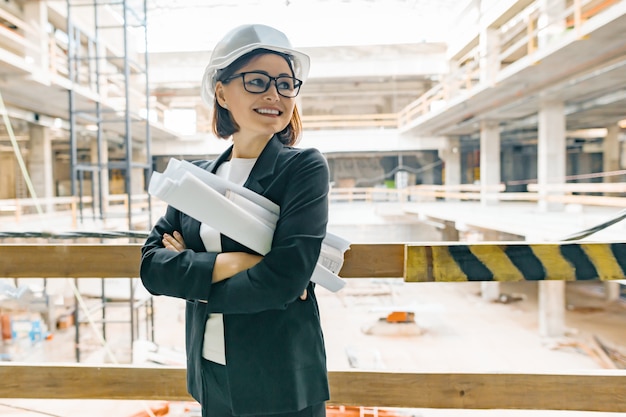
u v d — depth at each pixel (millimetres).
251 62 853
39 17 9578
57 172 18766
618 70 7125
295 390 833
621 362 6344
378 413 3029
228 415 891
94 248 1291
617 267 1114
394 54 10758
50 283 6590
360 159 15109
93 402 2867
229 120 939
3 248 1300
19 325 6641
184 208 766
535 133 13125
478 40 10273
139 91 9328
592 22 6082
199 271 794
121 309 9414
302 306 882
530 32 8266
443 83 11523
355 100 13703
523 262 1125
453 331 7895
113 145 16578
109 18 11188
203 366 908
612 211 8562
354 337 7582
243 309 771
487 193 12125
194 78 7789
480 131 13859
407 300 9695
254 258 801
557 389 1242
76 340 6777
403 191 14461
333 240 945
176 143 10094
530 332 7793
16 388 1335
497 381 1257
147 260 868
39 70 8445
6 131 12336
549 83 8992
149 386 1312
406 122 13859
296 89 909
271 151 894
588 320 8180
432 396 1272
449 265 1143
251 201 827
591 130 12195
